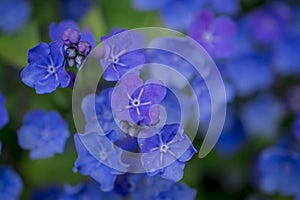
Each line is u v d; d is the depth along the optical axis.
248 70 0.33
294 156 0.30
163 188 0.26
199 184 0.32
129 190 0.26
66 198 0.27
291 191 0.31
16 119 0.30
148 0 0.31
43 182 0.30
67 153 0.29
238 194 0.33
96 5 0.30
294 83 0.34
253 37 0.33
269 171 0.31
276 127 0.33
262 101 0.33
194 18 0.30
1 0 0.32
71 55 0.24
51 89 0.24
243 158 0.33
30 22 0.31
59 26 0.26
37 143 0.27
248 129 0.33
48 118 0.27
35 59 0.24
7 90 0.30
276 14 0.34
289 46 0.34
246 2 0.34
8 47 0.29
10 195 0.28
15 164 0.30
